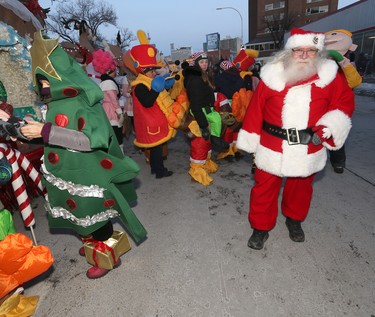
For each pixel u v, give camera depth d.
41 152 3.51
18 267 1.65
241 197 3.52
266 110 2.17
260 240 2.52
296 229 2.61
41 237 2.88
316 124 2.05
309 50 1.95
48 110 1.78
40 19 4.68
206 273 2.27
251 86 4.98
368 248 2.46
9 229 1.76
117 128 4.75
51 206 2.02
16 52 3.34
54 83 1.64
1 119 1.66
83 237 2.23
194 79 3.38
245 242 2.64
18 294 1.85
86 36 7.23
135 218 2.01
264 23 49.81
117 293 2.13
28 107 3.57
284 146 2.09
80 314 1.97
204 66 3.54
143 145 3.94
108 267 2.22
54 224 2.13
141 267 2.38
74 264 2.48
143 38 3.76
